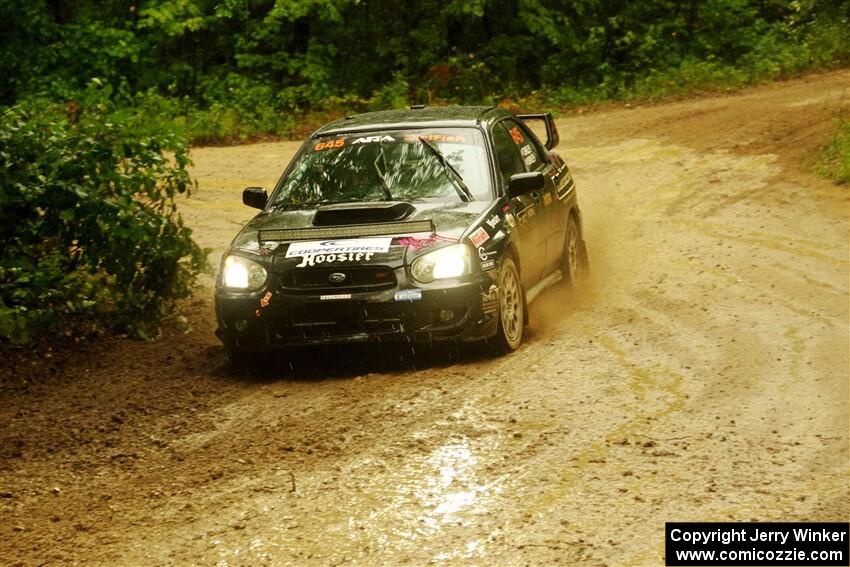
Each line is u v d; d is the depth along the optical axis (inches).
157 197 500.1
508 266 436.1
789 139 893.8
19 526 298.2
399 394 389.4
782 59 1402.6
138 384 433.1
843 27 1470.2
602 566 248.5
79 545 282.0
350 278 414.0
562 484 296.8
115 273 498.9
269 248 427.2
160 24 1510.8
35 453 361.1
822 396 355.6
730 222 671.8
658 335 442.6
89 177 470.6
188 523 290.5
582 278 557.6
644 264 584.4
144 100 1282.0
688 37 1583.4
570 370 402.6
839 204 689.0
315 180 465.7
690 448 317.1
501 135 490.3
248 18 1599.4
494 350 430.3
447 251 412.5
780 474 294.5
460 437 339.6
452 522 277.9
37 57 1453.0
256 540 275.9
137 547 277.9
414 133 474.3
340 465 323.9
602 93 1374.3
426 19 1610.5
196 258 507.2
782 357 401.1
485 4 1567.4
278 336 419.5
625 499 284.0
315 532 277.6
